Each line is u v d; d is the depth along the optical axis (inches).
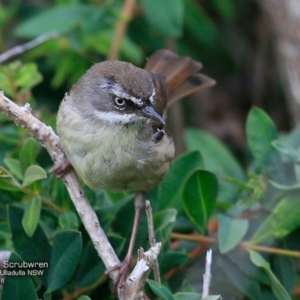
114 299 373.4
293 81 538.9
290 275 381.7
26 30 510.0
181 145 612.4
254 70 653.9
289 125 645.9
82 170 390.3
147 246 385.1
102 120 392.5
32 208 354.6
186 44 609.9
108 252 348.8
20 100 447.5
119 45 510.3
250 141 410.6
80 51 505.4
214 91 657.0
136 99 395.5
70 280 362.0
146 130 399.5
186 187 380.8
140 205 392.5
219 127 649.6
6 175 351.3
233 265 380.2
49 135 381.4
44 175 351.6
